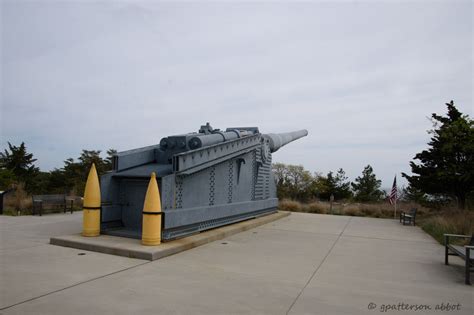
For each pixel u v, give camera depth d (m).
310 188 39.06
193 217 8.30
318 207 18.81
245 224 10.84
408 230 12.16
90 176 7.66
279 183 39.56
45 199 12.94
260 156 13.01
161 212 7.21
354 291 4.92
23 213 12.93
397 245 8.94
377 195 35.78
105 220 7.95
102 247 6.70
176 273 5.49
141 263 6.04
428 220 13.41
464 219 11.47
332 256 7.24
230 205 10.33
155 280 5.08
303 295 4.66
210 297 4.45
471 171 16.16
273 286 5.00
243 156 11.42
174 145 9.08
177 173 7.75
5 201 14.20
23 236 8.15
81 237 7.46
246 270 5.84
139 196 8.20
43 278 5.00
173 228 7.62
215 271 5.70
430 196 20.02
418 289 5.14
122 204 8.35
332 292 4.84
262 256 6.98
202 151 8.56
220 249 7.52
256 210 12.55
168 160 9.12
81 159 31.22
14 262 5.84
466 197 17.83
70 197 16.14
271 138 14.30
